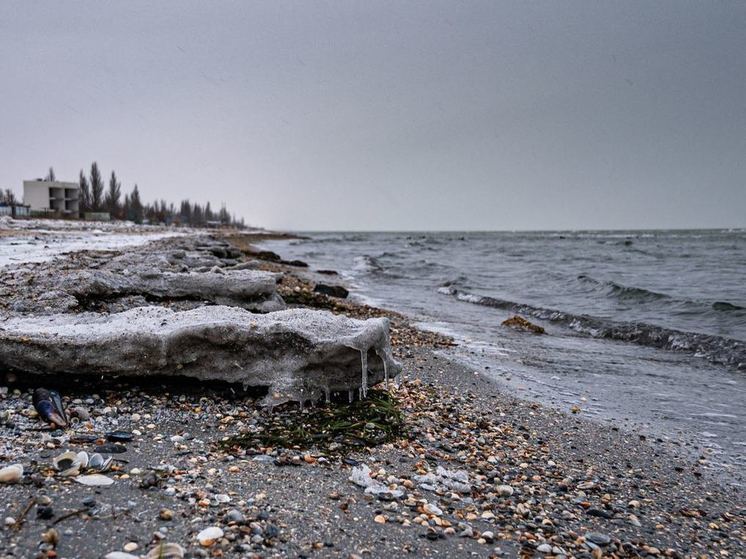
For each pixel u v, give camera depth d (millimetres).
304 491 4457
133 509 3734
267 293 11180
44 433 4941
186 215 150375
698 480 5984
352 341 6387
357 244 86688
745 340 12234
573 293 22812
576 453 6461
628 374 10586
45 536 3223
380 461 5387
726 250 56969
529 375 10164
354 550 3672
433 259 46656
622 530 4645
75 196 80625
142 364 6055
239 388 6422
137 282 10297
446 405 7672
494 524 4398
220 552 3363
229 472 4633
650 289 23250
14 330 6074
